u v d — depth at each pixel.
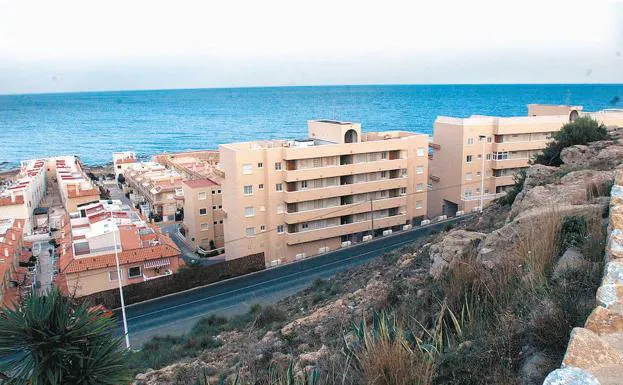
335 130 62.41
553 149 35.22
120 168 129.50
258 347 17.89
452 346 7.75
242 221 54.09
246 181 53.59
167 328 35.00
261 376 11.92
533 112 75.88
